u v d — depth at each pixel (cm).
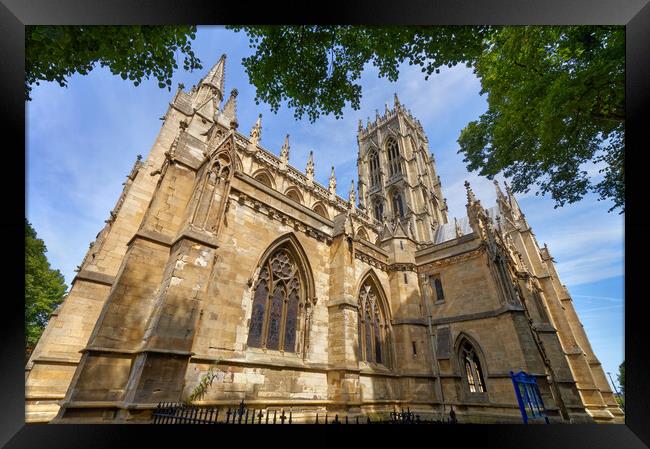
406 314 2952
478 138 2098
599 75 1194
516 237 5144
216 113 3497
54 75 1060
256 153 4159
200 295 1545
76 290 2044
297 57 1462
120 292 1492
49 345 1886
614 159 1612
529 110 1535
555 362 3284
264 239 2077
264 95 1602
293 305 2177
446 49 1384
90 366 1314
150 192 2609
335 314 2286
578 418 2859
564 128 1454
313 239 2475
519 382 2105
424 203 7456
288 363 1892
